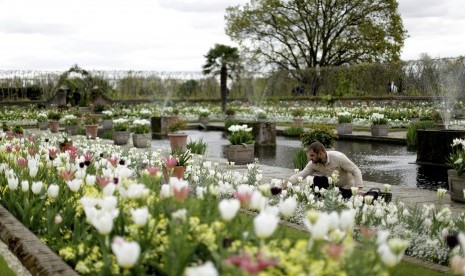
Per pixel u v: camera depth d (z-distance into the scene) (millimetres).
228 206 2883
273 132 20641
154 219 3654
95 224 3090
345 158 7379
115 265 3396
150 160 10406
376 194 7113
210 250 3186
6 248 4777
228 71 50781
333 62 49062
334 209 5891
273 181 6961
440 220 5176
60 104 40438
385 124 21484
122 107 41875
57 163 6508
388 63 37688
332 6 46094
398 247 2535
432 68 34062
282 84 47562
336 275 2609
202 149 15438
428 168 13250
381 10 45562
